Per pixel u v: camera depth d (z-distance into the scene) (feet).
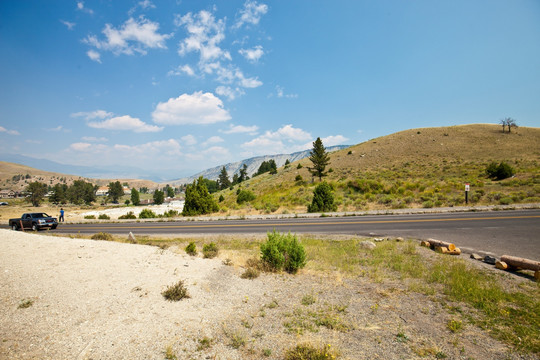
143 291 21.06
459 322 16.37
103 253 31.30
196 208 96.22
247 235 48.47
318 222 59.88
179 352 13.61
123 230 62.59
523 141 189.78
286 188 144.46
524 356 13.12
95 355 13.01
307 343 14.16
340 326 16.29
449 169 139.64
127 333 15.11
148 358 13.06
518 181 97.91
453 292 20.98
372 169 163.53
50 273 23.18
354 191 111.04
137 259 29.91
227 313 18.29
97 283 21.91
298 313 18.20
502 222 47.70
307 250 35.01
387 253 32.19
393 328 16.11
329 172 172.76
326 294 21.62
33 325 15.29
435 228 45.96
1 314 16.20
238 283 24.20
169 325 16.28
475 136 216.95
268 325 16.62
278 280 25.27
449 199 82.07
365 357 13.16
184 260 30.71
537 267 22.88
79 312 17.11
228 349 14.01
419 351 13.62
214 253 33.53
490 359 12.98
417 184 108.06
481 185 98.84
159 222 78.69
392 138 255.50
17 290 19.47
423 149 198.29
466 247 33.58
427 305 19.21
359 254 32.91
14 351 12.89
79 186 426.92
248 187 193.16
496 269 25.81
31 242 33.42
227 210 102.12
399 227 48.67
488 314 17.44
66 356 12.80
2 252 27.89
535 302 18.71
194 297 20.63
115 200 476.54
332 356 12.82
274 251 28.58
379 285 23.31
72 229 68.03
